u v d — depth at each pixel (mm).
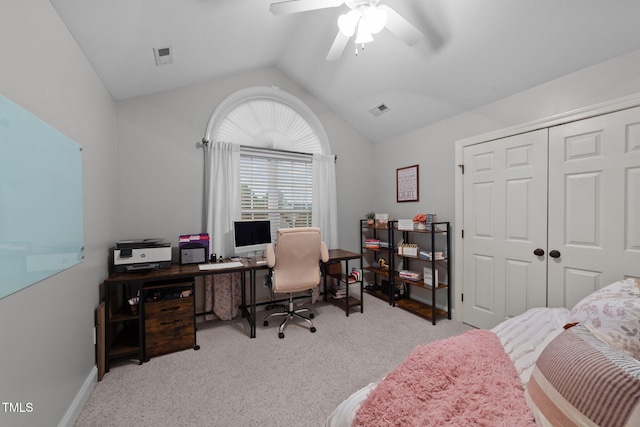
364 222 3947
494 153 2432
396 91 2850
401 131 3453
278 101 3377
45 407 1187
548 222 2068
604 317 1256
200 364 2006
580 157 1883
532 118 2148
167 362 2037
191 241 2609
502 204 2379
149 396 1652
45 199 1196
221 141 2986
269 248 2502
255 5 1989
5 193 937
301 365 1984
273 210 3342
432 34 2086
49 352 1228
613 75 1710
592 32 1630
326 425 1025
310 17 2387
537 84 2092
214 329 2631
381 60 2543
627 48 1625
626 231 1688
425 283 2988
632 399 570
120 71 2094
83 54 1732
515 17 1729
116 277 2082
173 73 2482
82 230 1621
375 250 3521
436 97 2686
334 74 3016
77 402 1487
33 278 1093
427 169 3143
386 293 3500
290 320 2830
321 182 3494
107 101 2256
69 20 1459
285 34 2600
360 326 2666
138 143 2602
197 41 2154
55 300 1291
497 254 2426
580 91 1865
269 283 2730
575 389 675
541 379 813
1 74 963
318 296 3428
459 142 2748
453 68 2285
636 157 1641
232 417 1478
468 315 2693
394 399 860
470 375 972
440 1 1843
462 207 2744
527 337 1357
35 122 1126
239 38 2359
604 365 675
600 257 1796
